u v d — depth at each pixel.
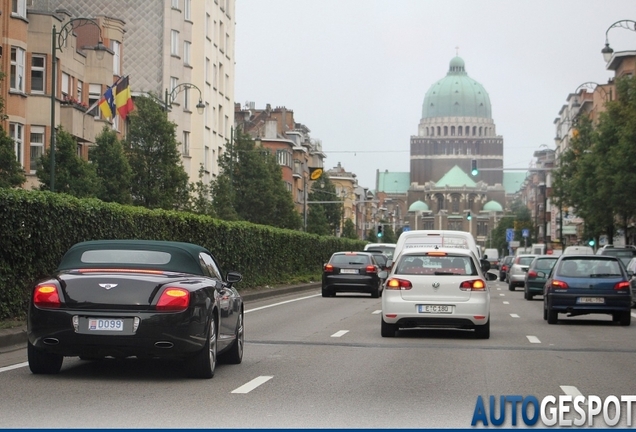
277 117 130.50
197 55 76.81
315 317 26.97
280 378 13.05
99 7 70.38
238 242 39.72
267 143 118.31
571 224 119.44
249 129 121.50
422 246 29.28
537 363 15.32
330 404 10.74
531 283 40.56
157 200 49.59
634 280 36.34
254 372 13.75
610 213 60.84
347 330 22.12
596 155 59.16
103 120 55.53
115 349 12.16
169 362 14.69
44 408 10.22
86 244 13.54
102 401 10.77
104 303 12.20
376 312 29.52
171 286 12.38
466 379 13.13
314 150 149.50
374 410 10.35
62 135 42.25
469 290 20.05
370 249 58.03
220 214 62.41
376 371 13.97
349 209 176.25
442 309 19.98
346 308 31.94
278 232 48.62
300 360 15.44
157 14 71.00
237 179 72.75
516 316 29.03
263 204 72.88
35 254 20.69
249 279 41.84
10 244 19.52
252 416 9.88
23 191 20.41
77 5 70.00
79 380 12.46
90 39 60.69
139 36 70.94
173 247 13.56
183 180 50.84
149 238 28.53
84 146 52.66
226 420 9.61
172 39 71.56
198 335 12.45
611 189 53.91
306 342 18.77
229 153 72.75
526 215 160.88
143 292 12.26
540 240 150.25
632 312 32.56
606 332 22.78
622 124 50.84
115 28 61.84
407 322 20.03
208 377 12.90
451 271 20.25
